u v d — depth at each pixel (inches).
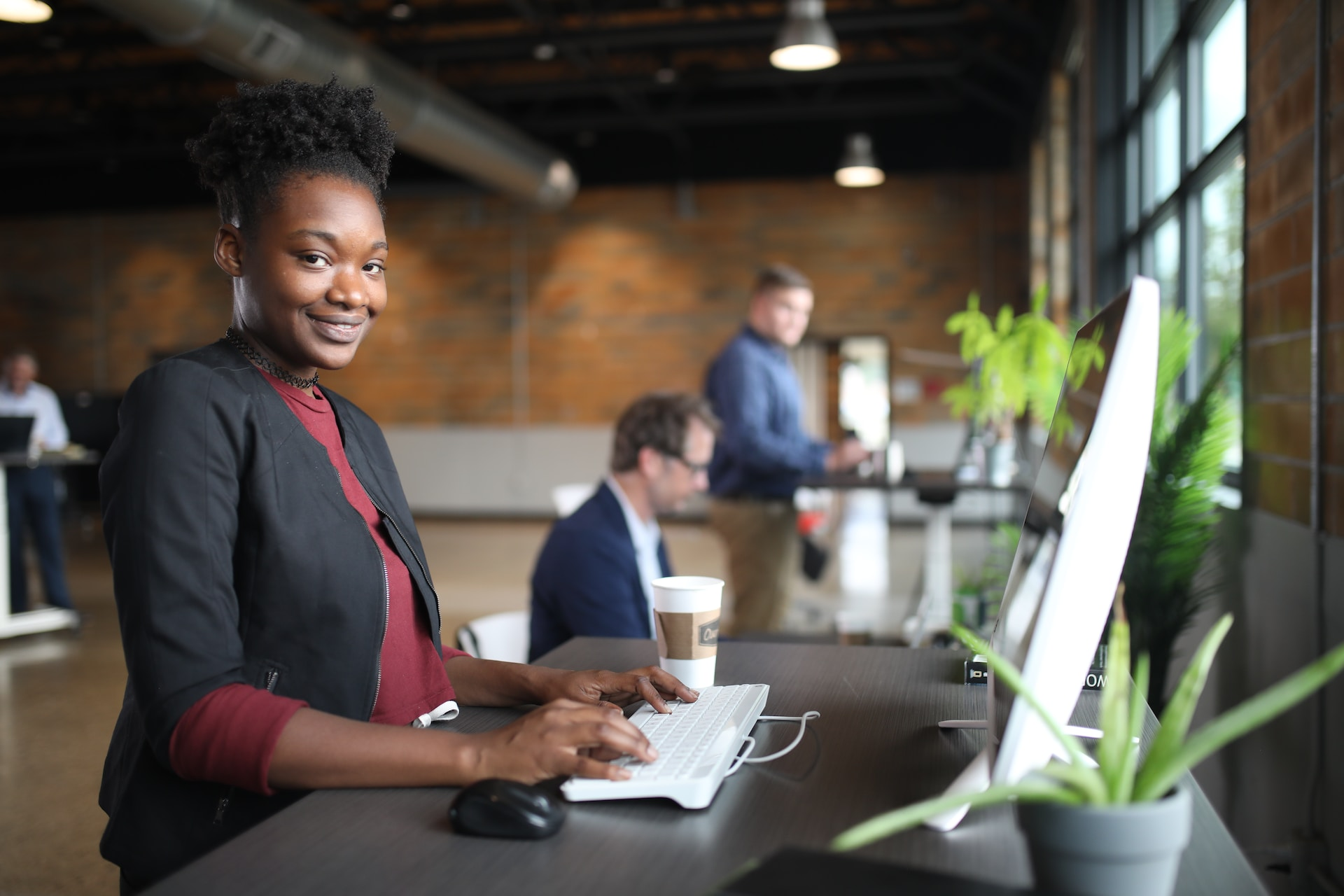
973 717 42.6
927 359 239.0
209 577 35.6
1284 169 77.3
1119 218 173.3
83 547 343.0
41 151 381.4
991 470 161.2
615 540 79.5
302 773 33.7
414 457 432.5
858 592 255.1
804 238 397.7
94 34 302.2
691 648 46.4
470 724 43.6
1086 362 33.1
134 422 36.7
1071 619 27.7
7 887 95.0
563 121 353.7
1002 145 358.9
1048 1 238.5
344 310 39.8
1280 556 76.9
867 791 33.8
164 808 37.4
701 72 310.3
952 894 23.5
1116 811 21.7
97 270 448.8
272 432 39.0
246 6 193.0
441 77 337.1
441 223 426.9
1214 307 115.4
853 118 368.5
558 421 420.8
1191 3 121.3
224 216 40.3
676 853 29.1
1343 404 65.1
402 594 43.6
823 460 157.9
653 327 411.2
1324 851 66.1
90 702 157.0
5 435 205.8
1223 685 92.4
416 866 28.3
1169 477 87.2
